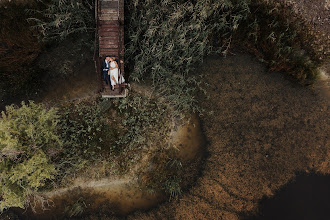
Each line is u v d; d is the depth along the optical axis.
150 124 11.23
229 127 11.45
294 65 11.05
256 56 11.34
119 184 11.34
